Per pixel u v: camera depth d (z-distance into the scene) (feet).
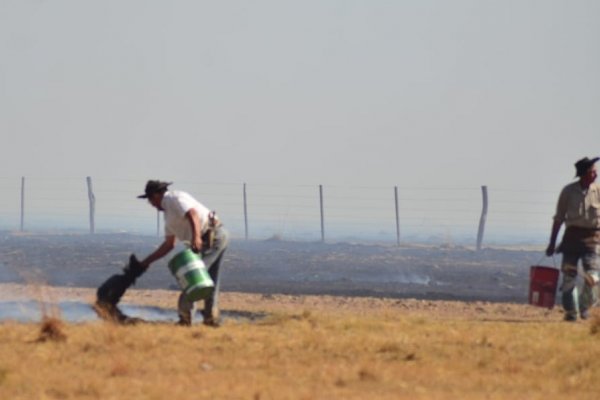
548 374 173.37
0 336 194.39
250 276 415.85
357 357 183.42
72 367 168.86
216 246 221.66
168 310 256.52
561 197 254.88
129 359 174.50
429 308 289.33
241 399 147.33
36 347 183.93
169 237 223.10
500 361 182.19
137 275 225.15
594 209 252.83
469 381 166.20
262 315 252.42
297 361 178.91
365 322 226.58
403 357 184.75
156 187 223.30
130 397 148.46
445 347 194.39
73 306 257.34
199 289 218.38
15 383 155.74
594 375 171.12
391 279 421.59
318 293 337.52
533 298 262.67
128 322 221.25
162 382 158.30
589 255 253.24
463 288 375.86
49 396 149.07
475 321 247.70
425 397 153.07
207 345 190.70
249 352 185.06
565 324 241.55
